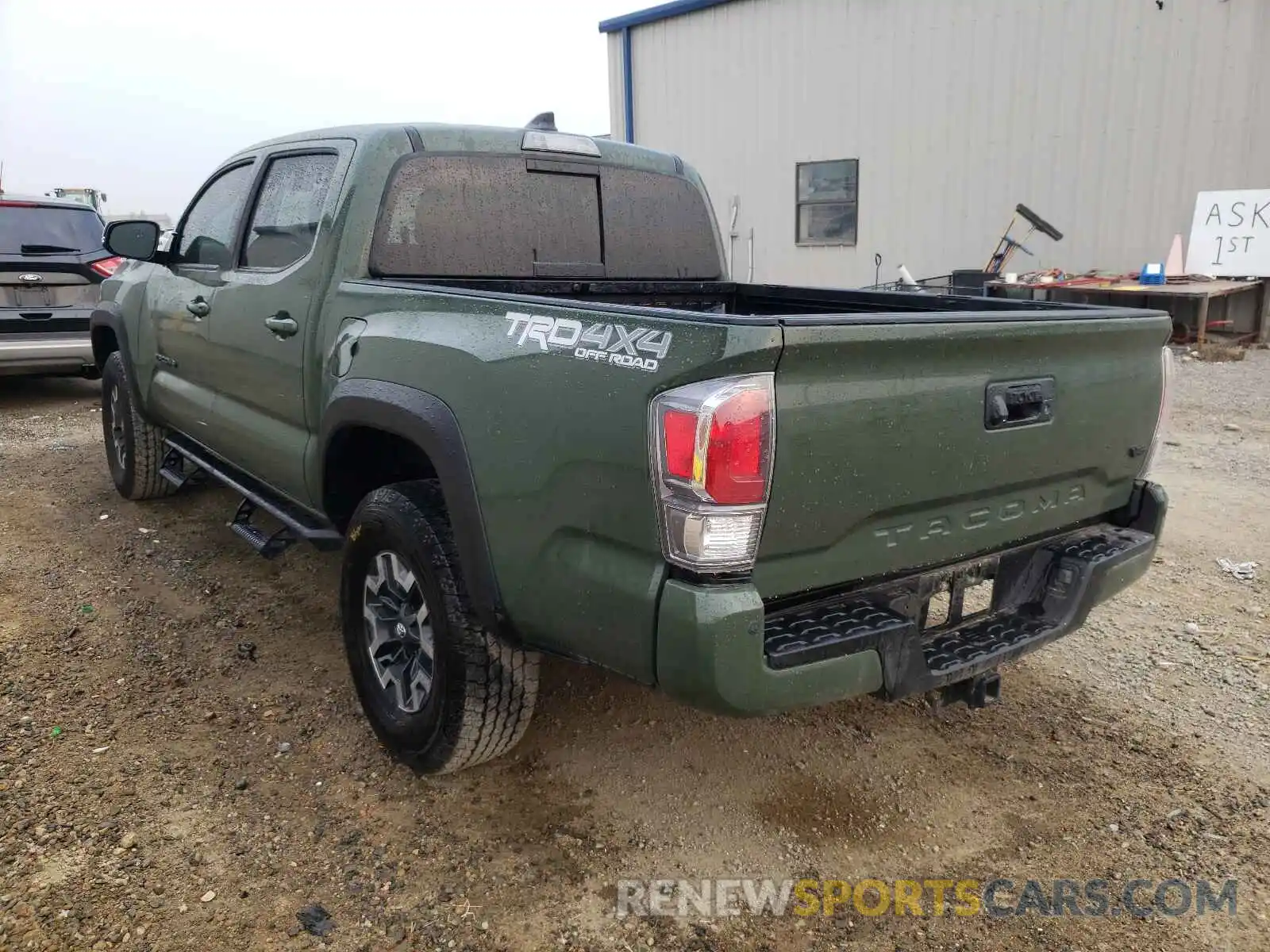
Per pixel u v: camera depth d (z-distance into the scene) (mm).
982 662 2510
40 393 9539
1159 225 12461
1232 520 5426
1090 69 12484
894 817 2836
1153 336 2854
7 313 7910
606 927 2381
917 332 2188
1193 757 3135
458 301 2703
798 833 2758
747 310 4332
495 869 2582
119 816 2732
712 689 2033
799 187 15219
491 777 2996
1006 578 2883
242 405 3973
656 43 16312
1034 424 2539
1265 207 11547
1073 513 2834
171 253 4633
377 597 3066
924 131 13852
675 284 4102
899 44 13789
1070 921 2412
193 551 4879
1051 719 3377
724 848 2688
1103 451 2807
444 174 3385
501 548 2469
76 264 8188
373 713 3057
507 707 2729
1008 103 13141
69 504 5629
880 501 2258
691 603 2023
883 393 2189
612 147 3920
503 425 2418
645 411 2080
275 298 3533
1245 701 3482
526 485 2373
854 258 14914
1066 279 12195
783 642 2143
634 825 2781
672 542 2061
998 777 3035
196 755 3062
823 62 14508
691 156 16359
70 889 2434
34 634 3873
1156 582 4574
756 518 2043
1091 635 4027
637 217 3979
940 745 3217
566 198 3732
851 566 2283
